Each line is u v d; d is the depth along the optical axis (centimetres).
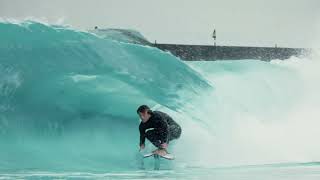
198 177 2545
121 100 3678
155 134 3234
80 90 3691
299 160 3588
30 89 3681
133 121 3619
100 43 3950
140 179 2467
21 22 3909
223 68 4144
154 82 3862
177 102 3788
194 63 4138
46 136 3569
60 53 3834
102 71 3825
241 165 3262
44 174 2725
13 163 3144
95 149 3481
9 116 3591
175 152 3434
